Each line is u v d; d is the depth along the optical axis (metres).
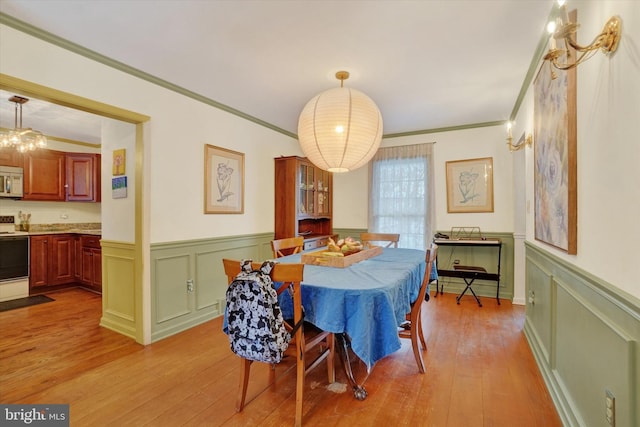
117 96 2.52
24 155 4.42
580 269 1.56
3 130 4.14
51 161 4.69
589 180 1.47
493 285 4.21
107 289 3.13
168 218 2.94
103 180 3.20
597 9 1.38
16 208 4.58
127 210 2.96
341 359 2.01
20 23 1.97
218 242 3.47
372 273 2.10
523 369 2.29
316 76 2.78
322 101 2.29
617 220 1.21
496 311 3.62
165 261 2.92
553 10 1.86
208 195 3.33
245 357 1.67
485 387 2.07
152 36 2.15
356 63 2.54
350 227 5.18
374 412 1.82
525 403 1.90
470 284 4.04
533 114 2.58
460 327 3.13
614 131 1.22
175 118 2.99
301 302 1.79
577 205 1.61
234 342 1.67
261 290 1.56
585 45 1.51
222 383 2.13
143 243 2.76
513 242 4.07
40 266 4.38
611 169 1.25
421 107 3.59
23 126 4.13
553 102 1.96
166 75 2.76
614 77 1.21
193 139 3.17
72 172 4.86
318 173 4.85
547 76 2.09
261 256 4.12
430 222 4.48
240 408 1.83
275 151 4.40
